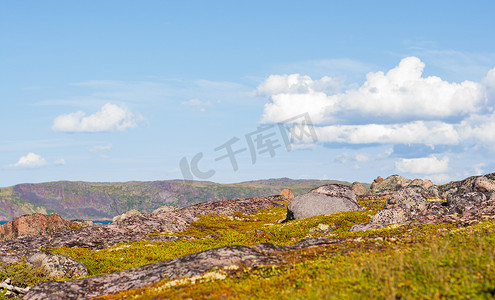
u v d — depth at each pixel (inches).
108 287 875.4
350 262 740.0
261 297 616.7
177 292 723.4
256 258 914.7
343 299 536.4
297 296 573.6
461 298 489.4
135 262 1395.2
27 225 2201.0
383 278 597.9
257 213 2972.4
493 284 508.7
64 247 1619.1
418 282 571.5
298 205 2251.5
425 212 1598.2
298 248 1051.9
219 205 3142.2
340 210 2193.7
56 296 826.2
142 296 739.4
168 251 1541.6
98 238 1818.4
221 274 813.2
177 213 2559.1
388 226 1395.2
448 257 669.9
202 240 1755.7
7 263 1151.6
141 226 2066.9
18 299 975.6
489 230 958.4
